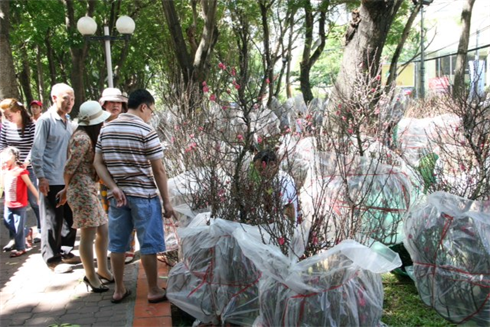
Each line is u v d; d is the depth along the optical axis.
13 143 6.11
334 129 5.36
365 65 6.37
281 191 3.47
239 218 3.60
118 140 3.95
